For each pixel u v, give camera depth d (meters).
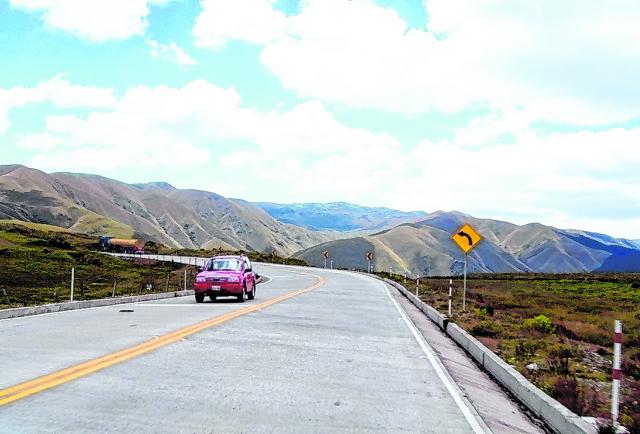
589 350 17.00
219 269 24.78
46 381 8.40
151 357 10.62
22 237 92.69
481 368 12.54
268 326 15.83
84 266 69.50
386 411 7.67
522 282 69.06
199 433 6.29
